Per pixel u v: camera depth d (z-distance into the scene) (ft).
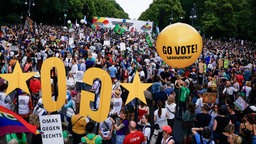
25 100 28.96
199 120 26.68
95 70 22.93
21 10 214.90
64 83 22.61
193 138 22.17
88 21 318.65
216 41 220.64
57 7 243.19
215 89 40.40
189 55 26.71
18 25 179.93
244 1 238.89
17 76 24.66
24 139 19.83
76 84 47.47
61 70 22.45
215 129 25.63
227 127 23.45
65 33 129.39
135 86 25.04
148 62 62.54
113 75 49.73
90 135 21.17
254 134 23.22
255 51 165.68
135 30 246.06
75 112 29.04
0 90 28.68
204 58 83.25
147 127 25.03
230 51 141.08
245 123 23.91
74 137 25.41
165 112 27.76
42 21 261.85
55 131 20.89
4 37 86.74
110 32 191.21
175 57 26.89
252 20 181.57
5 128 15.02
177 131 35.50
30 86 36.29
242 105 31.48
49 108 22.48
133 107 34.50
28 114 29.43
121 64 57.57
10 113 15.99
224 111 25.63
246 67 65.98
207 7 240.12
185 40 26.27
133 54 73.00
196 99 37.47
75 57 55.67
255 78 54.13
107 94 22.86
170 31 26.96
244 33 245.65
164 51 27.30
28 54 56.70
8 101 29.14
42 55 60.08
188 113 29.99
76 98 29.25
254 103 44.52
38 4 228.43
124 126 25.79
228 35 238.07
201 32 253.85
